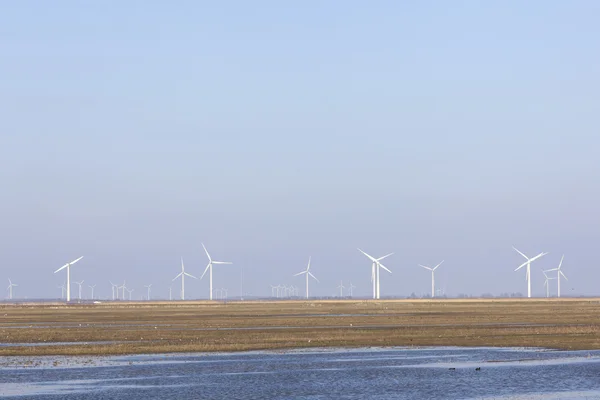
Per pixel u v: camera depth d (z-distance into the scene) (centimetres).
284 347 9144
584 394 5869
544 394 5875
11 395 5888
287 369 7256
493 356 8169
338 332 11088
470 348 8981
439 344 9388
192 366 7488
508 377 6669
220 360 7944
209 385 6353
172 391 6078
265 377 6769
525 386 6219
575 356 8106
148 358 8131
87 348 8925
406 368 7275
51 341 10156
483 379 6569
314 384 6384
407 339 9962
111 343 9638
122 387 6262
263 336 10475
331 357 8175
